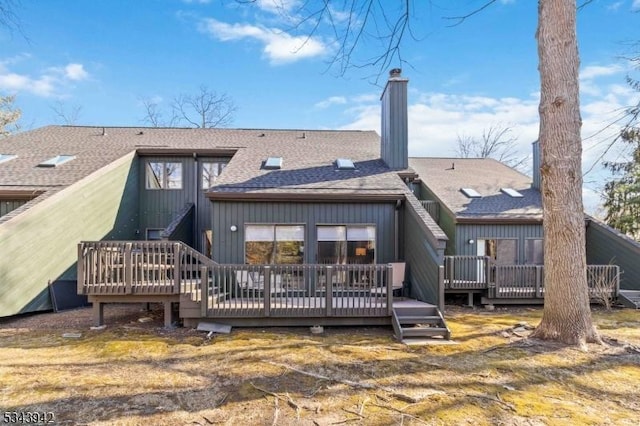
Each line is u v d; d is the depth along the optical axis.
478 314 9.62
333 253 10.17
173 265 7.50
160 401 4.34
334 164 12.07
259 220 9.95
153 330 7.37
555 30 6.65
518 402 4.38
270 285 7.59
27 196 10.05
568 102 6.60
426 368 5.45
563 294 6.70
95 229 10.70
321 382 4.92
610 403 4.39
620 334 7.42
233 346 6.41
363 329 7.69
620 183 15.72
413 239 9.60
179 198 12.86
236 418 3.97
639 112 6.62
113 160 11.84
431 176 16.05
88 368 5.34
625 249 11.89
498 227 12.65
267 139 14.95
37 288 8.85
